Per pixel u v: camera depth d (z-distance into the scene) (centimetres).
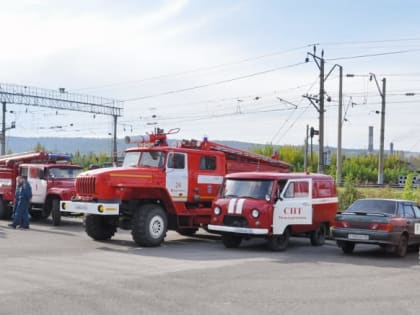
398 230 1445
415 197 2491
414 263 1341
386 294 938
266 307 820
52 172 2233
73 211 1611
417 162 8406
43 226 2142
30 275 1056
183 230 1848
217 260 1311
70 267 1161
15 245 1534
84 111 4791
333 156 7462
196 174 1770
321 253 1509
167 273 1105
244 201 1531
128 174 1596
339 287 992
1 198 2400
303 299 882
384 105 4438
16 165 2372
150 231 1570
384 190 2834
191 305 824
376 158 7850
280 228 1525
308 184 1642
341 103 3500
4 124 4756
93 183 1566
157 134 1770
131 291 919
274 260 1334
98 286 956
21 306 802
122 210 1617
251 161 1998
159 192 1666
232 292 926
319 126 2908
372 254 1512
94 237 1683
